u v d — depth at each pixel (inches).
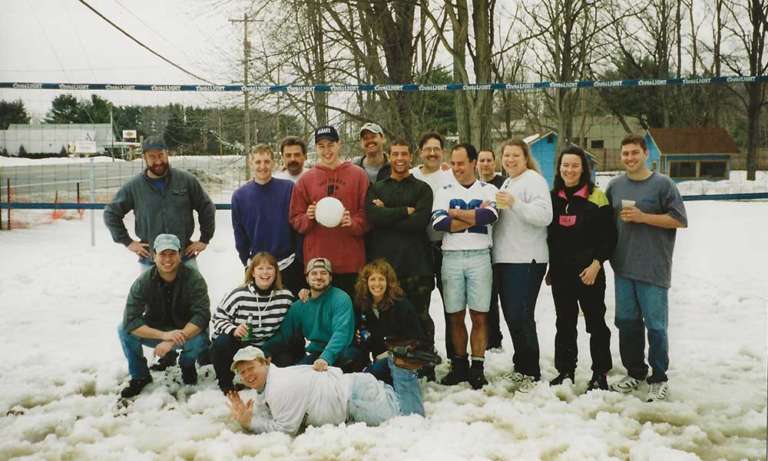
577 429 142.6
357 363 166.7
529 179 166.1
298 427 143.3
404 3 507.8
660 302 159.3
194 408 158.7
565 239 166.1
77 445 135.5
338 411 144.7
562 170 165.8
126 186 190.2
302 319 168.4
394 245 170.7
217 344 163.5
